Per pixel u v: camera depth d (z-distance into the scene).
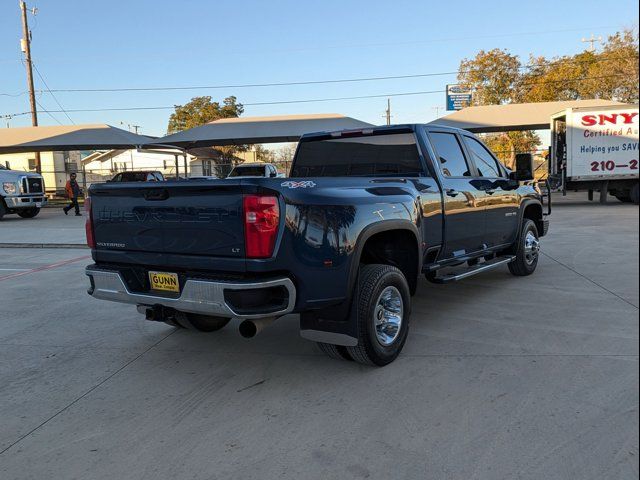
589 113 17.81
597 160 17.97
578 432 3.05
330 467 2.82
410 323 5.30
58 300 7.02
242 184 3.35
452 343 4.67
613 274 7.16
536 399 3.49
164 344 5.03
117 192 4.00
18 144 26.83
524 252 7.06
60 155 43.81
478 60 38.00
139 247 3.96
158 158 47.84
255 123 26.73
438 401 3.54
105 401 3.78
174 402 3.72
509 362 4.16
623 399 3.44
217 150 45.28
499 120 24.48
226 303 3.41
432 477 2.69
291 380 4.03
